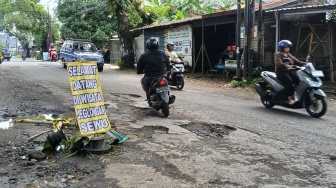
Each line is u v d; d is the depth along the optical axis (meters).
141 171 3.75
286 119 6.53
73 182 3.48
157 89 6.62
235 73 13.73
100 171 3.76
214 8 20.59
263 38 12.98
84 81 4.49
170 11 22.66
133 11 20.62
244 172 3.74
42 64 26.19
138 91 10.48
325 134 5.39
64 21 28.11
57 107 7.61
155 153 4.38
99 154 4.32
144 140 4.99
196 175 3.65
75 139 4.38
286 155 4.34
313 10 10.05
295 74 6.99
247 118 6.61
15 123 6.00
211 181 3.49
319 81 6.80
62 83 12.45
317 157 4.27
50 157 4.24
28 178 3.58
